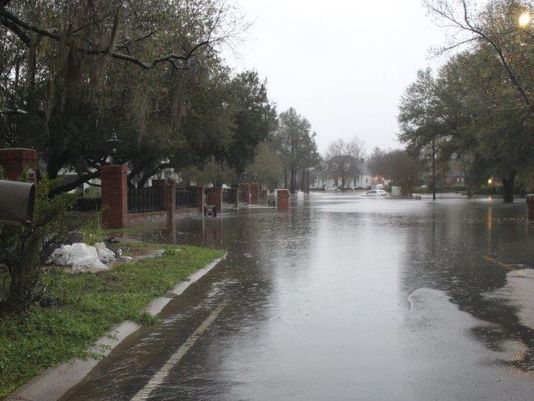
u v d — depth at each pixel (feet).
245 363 20.44
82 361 20.49
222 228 82.12
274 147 368.89
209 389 17.90
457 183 393.50
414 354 21.24
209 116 92.02
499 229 77.15
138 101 54.65
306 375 19.06
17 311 23.82
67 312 25.40
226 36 54.29
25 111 63.72
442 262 45.57
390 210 134.82
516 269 41.65
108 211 78.38
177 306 30.22
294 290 34.14
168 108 78.33
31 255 24.22
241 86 100.99
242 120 117.19
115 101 63.36
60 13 35.29
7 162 42.68
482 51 70.13
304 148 391.65
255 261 47.11
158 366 20.38
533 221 91.04
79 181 98.48
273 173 258.57
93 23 33.37
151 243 57.88
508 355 21.01
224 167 175.22
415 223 90.38
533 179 139.95
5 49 52.01
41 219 23.81
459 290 33.63
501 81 71.77
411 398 16.90
